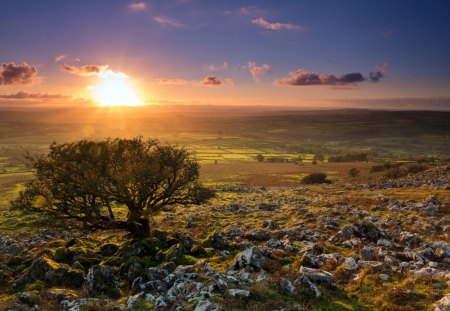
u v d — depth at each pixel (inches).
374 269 704.4
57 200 1123.3
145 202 1111.0
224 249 951.0
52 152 1052.5
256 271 699.4
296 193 2566.4
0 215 1916.8
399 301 562.3
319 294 572.7
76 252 927.0
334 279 634.8
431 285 608.7
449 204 1472.7
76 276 743.7
